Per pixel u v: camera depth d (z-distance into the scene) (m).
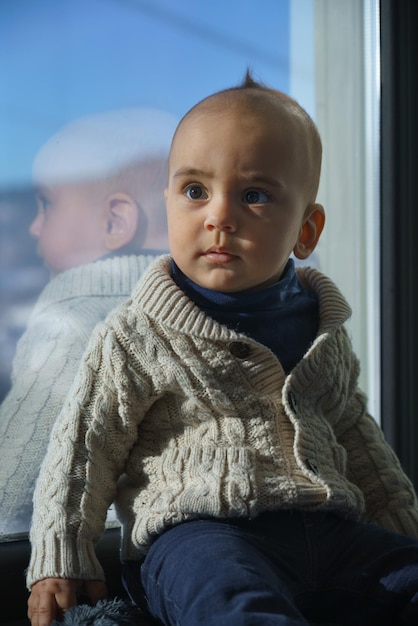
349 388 1.31
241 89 1.24
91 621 1.06
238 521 1.12
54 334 1.46
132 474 1.21
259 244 1.18
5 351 1.42
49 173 1.45
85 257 1.48
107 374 1.19
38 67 1.43
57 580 1.11
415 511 1.29
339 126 1.67
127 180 1.51
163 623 1.08
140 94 1.51
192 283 1.22
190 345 1.18
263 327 1.22
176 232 1.20
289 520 1.14
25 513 1.40
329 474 1.19
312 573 1.13
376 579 1.13
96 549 1.33
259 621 0.90
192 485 1.13
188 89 1.55
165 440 1.20
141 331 1.19
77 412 1.18
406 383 1.58
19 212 1.43
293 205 1.22
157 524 1.12
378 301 1.62
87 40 1.46
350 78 1.66
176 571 1.02
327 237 1.67
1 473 1.41
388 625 1.13
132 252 1.52
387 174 1.59
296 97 1.65
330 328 1.25
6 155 1.41
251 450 1.16
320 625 1.14
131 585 1.16
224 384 1.18
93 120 1.48
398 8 1.58
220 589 0.95
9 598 1.27
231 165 1.17
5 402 1.42
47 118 1.44
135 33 1.50
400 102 1.58
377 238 1.63
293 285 1.29
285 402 1.18
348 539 1.17
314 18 1.65
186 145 1.20
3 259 1.42
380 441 1.34
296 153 1.22
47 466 1.18
